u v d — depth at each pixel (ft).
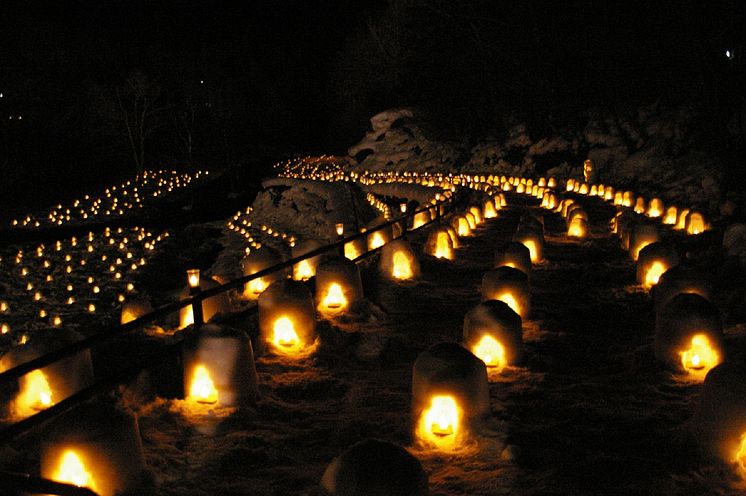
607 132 109.19
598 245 54.19
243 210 142.41
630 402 21.86
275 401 22.53
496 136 135.44
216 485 17.08
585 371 25.27
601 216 73.36
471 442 19.12
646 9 106.52
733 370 17.87
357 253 50.67
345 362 26.73
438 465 18.01
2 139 140.26
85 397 19.60
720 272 37.93
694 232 56.59
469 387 19.57
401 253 41.50
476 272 44.19
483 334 25.53
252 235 106.63
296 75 253.44
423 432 19.57
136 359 28.09
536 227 48.85
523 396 22.44
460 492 16.46
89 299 66.23
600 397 22.39
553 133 122.42
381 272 41.57
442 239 49.73
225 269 78.69
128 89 161.79
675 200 75.05
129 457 16.56
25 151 145.79
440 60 146.92
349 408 22.09
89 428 16.20
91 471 16.05
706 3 85.20
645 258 38.42
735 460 17.47
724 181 72.28
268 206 128.06
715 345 24.23
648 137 101.86
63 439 16.07
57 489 13.28
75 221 120.98
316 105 254.68
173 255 93.50
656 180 89.66
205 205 147.43
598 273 42.80
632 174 96.84
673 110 100.78
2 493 12.95
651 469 17.07
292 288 27.89
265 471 17.78
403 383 24.30
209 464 18.13
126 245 98.53
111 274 79.05
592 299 36.35
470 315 25.99
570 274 43.29
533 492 16.22
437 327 31.37
